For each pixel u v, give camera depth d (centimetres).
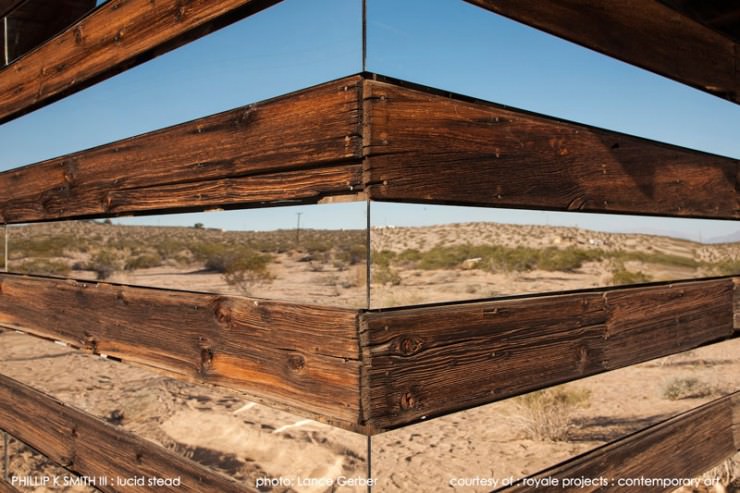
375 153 104
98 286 192
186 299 150
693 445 216
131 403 181
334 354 108
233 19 134
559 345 150
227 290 136
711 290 219
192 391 166
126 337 175
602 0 166
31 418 244
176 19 150
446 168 118
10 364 261
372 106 105
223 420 147
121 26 177
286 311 119
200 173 144
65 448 219
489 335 129
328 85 110
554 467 153
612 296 169
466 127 124
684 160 205
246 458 135
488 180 129
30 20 271
